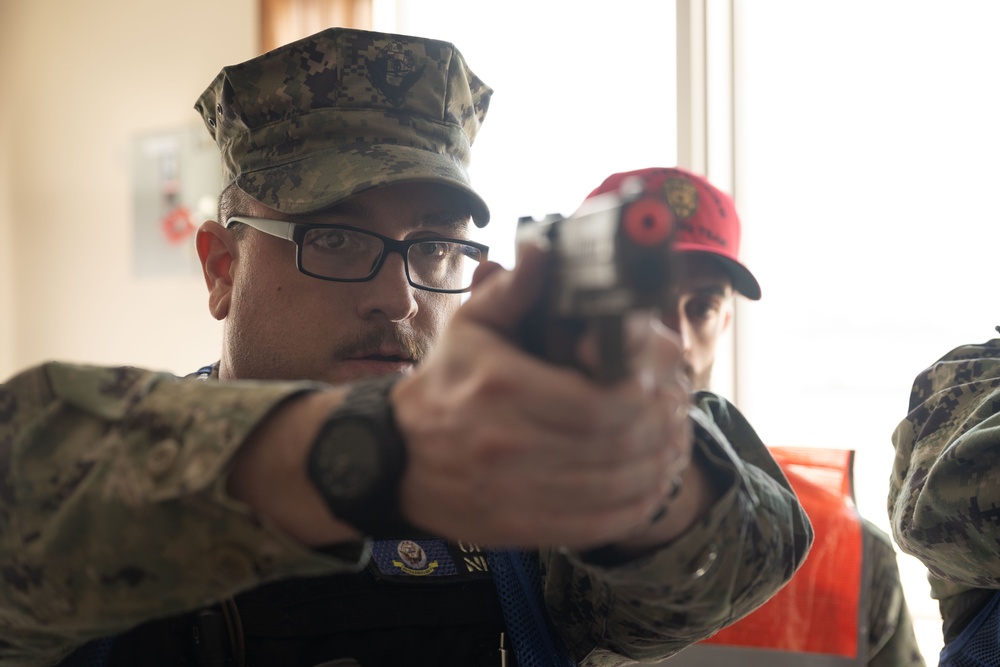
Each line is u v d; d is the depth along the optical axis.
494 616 0.78
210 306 1.05
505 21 2.80
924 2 2.36
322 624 0.75
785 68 2.52
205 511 0.49
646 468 0.42
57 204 3.52
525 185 2.71
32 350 3.55
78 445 0.54
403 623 0.76
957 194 2.32
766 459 0.73
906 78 2.38
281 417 0.50
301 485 0.48
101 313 3.42
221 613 0.73
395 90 0.97
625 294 0.36
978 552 0.95
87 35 3.47
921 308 2.35
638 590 0.60
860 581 1.31
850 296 2.43
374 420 0.45
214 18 3.21
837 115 2.45
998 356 1.13
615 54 2.66
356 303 0.93
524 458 0.40
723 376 2.53
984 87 2.30
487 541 0.45
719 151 2.56
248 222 0.96
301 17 3.03
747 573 0.62
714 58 2.57
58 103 3.53
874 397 2.40
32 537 0.52
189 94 3.25
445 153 0.99
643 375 0.40
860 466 2.39
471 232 1.06
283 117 0.96
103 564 0.51
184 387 0.54
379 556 0.78
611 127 2.65
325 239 0.93
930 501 0.97
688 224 1.34
